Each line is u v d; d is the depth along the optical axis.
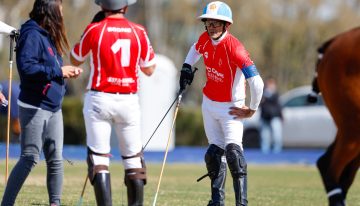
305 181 41.91
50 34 22.98
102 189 20.81
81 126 71.88
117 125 21.44
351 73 20.09
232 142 25.03
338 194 20.34
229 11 24.81
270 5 112.62
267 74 114.25
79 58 21.23
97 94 20.89
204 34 25.67
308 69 114.06
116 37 20.94
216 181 25.80
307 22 112.62
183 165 55.50
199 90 110.19
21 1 93.06
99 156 21.16
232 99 25.17
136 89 21.31
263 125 64.50
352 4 115.06
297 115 69.88
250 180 42.19
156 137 59.97
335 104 20.56
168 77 60.09
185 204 28.30
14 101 51.91
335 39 20.89
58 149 23.86
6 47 92.69
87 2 98.50
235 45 24.67
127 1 21.30
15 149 57.78
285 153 62.78
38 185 33.81
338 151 20.53
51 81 22.95
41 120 22.92
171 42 118.56
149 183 37.62
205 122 26.00
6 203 22.78
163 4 119.00
